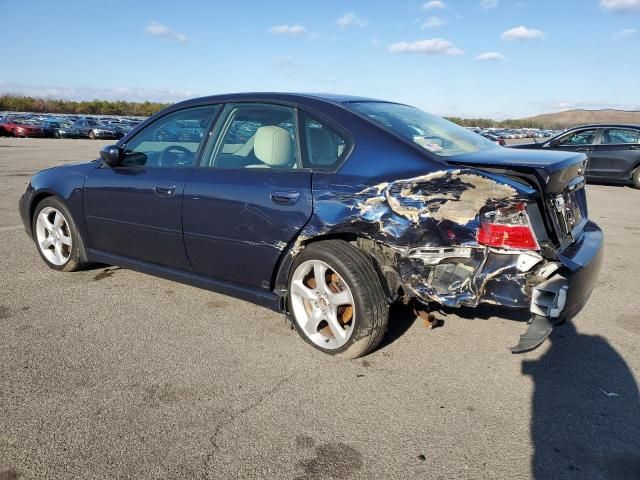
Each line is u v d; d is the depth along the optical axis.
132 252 4.01
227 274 3.46
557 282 2.54
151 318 3.63
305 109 3.26
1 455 2.19
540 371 2.99
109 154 3.89
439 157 2.83
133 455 2.21
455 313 3.49
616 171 11.42
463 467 2.18
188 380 2.82
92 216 4.16
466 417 2.54
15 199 8.50
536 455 2.27
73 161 15.91
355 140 3.01
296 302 3.20
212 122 3.63
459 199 2.62
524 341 2.55
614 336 3.47
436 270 2.72
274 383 2.81
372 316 2.89
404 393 2.73
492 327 3.54
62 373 2.86
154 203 3.71
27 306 3.79
